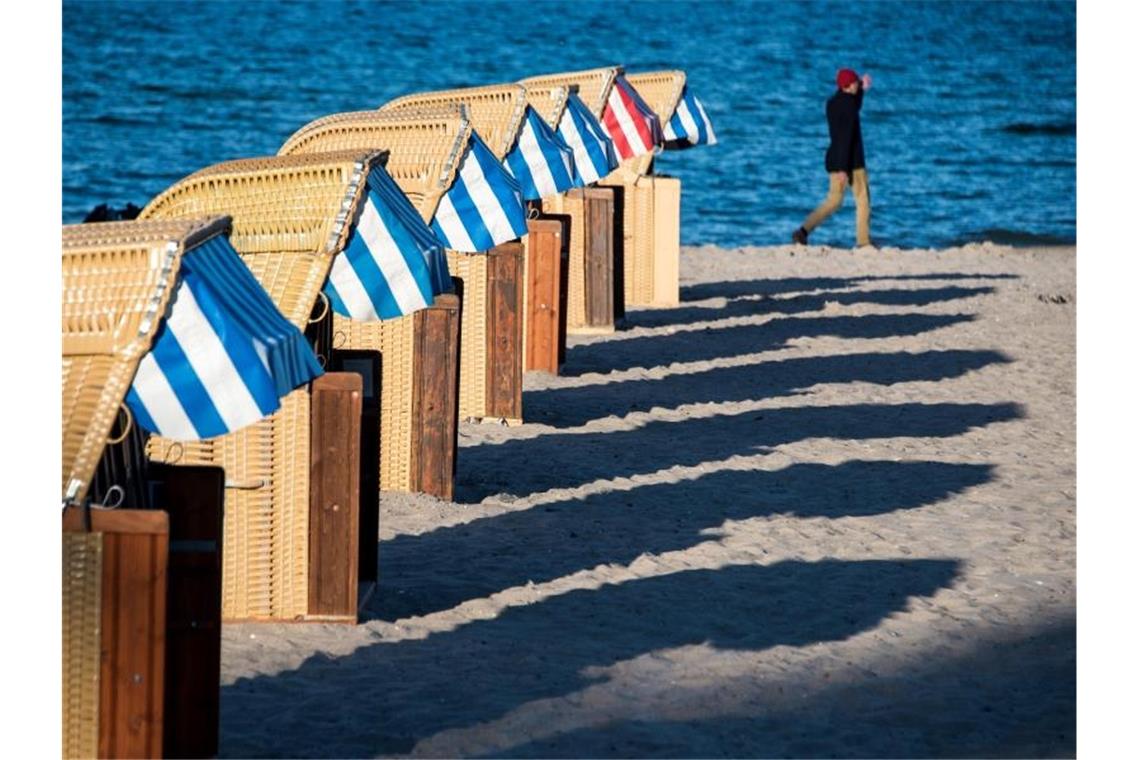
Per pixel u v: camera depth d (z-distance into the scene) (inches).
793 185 4503.0
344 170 985.5
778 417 1600.6
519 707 826.2
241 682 856.9
